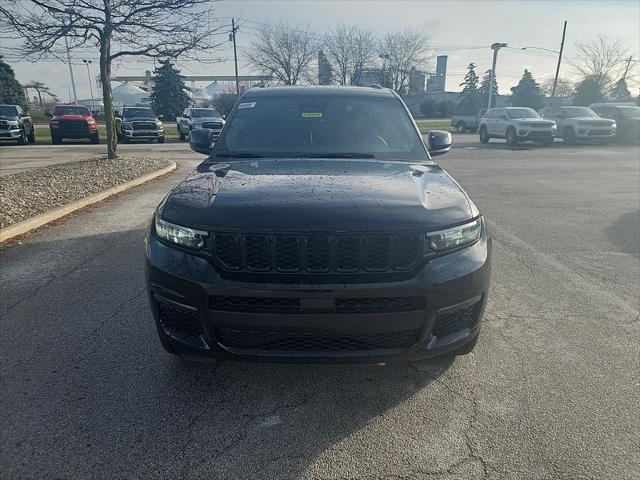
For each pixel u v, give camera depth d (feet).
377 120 12.96
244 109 13.38
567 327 11.94
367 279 7.70
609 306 13.20
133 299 13.37
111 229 20.72
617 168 44.29
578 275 15.61
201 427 8.25
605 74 180.96
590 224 22.52
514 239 19.89
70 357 10.41
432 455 7.61
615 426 8.27
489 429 8.21
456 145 72.38
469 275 8.20
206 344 8.21
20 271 15.52
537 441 7.91
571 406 8.81
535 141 70.54
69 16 33.14
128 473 7.22
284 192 8.57
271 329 7.79
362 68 171.12
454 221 8.25
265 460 7.51
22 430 8.09
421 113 230.48
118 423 8.31
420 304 7.89
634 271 16.02
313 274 7.64
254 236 7.66
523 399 9.02
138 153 57.21
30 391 9.18
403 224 7.79
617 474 7.21
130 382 9.51
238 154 11.89
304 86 14.65
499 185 34.06
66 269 15.71
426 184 9.47
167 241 8.46
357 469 7.33
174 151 60.64
